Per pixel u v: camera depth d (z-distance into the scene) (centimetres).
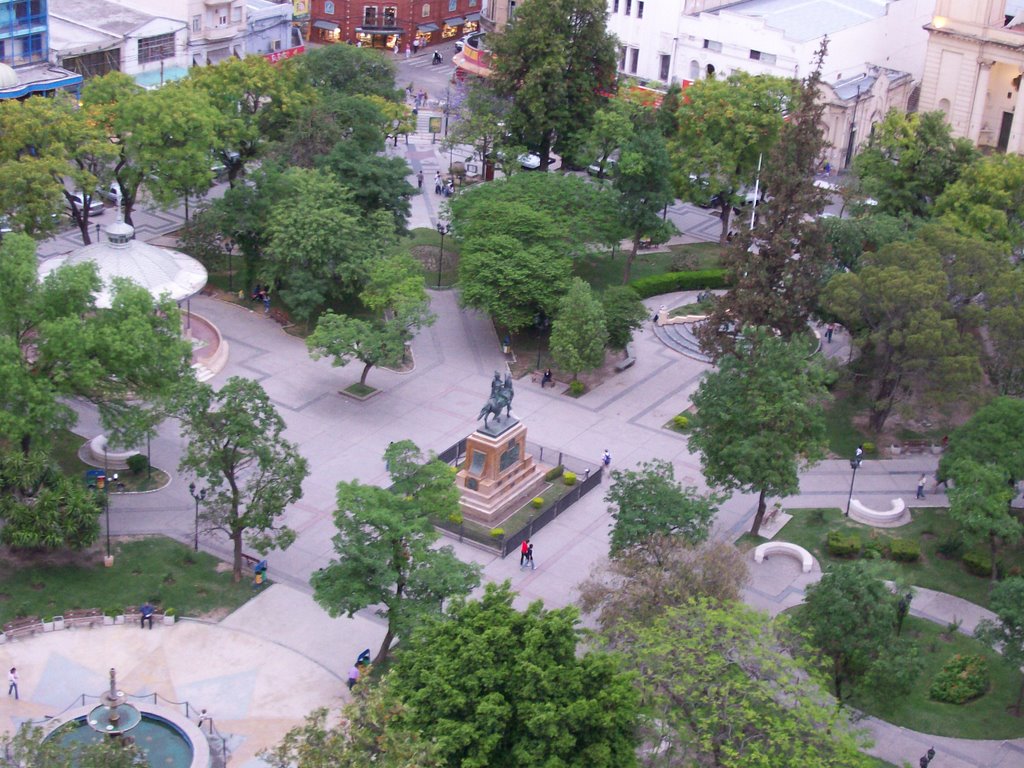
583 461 14225
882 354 14712
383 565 10438
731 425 12825
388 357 14712
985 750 10719
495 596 9319
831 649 10475
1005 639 10825
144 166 16450
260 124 18675
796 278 14825
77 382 11838
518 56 19912
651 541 11069
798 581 12644
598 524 13250
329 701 10650
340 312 16688
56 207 15700
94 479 12838
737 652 9475
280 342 15962
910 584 12400
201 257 16612
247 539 11856
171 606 11438
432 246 18500
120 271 14775
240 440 11206
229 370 15212
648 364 16375
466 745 8525
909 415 14350
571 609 9038
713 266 18838
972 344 13962
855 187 19025
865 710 10631
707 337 15225
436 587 10488
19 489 11794
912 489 14225
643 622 10331
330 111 18212
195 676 10775
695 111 18812
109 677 10556
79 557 11869
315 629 11425
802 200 14725
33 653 10819
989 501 12300
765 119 18400
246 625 11388
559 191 17325
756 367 12812
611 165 19038
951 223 16675
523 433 13500
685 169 18762
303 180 16338
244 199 16412
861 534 13350
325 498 13150
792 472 12538
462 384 15488
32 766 7988
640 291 17875
